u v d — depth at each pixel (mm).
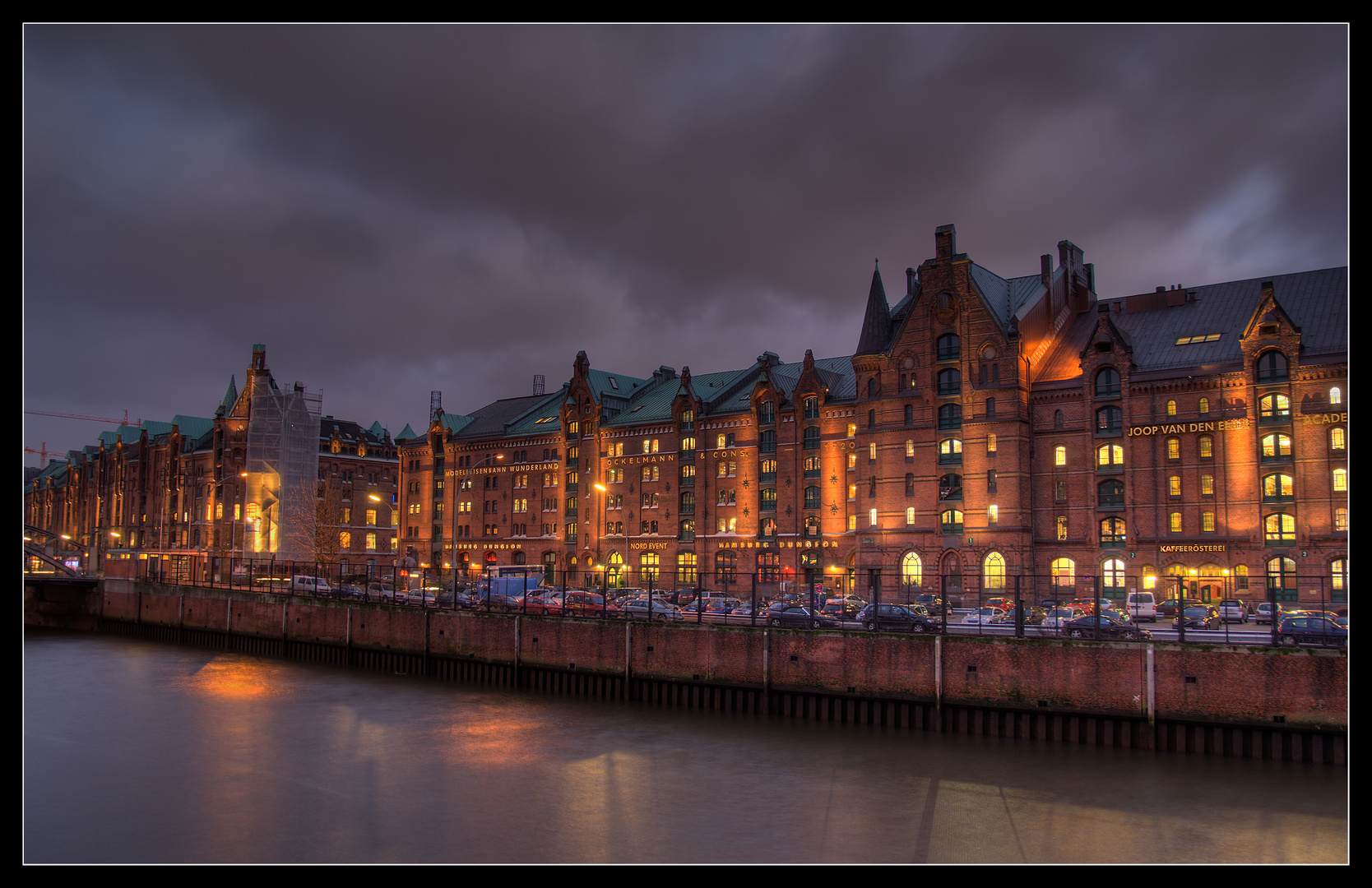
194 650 77938
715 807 34938
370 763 41375
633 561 103750
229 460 139500
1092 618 47000
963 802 34750
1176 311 80938
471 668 60469
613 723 47625
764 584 93875
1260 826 31906
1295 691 37812
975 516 79000
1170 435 73688
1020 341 78750
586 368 112250
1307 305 73562
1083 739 41562
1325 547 66750
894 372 84750
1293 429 68688
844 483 90125
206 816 34750
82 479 188750
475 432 124125
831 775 38250
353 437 156750
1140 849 30422
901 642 45406
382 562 148000
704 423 100250
